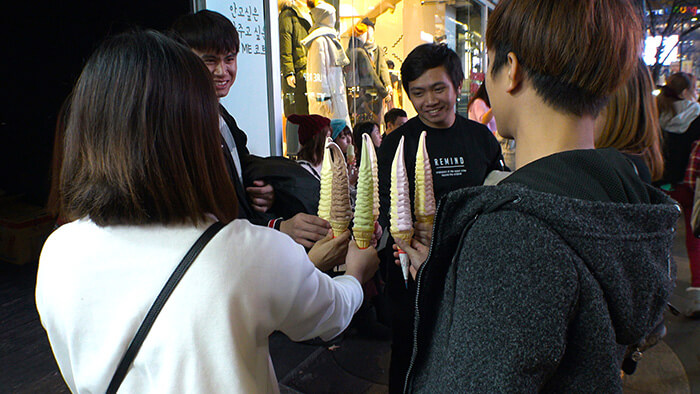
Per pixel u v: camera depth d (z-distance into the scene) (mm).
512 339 511
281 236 792
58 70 4227
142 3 3123
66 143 743
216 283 676
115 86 683
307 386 2471
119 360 679
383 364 2674
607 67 598
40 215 4574
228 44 1633
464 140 1957
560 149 653
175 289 672
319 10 4109
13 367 2678
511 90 679
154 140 678
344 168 1135
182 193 702
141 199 694
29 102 4652
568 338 555
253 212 1663
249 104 3221
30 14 4250
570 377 562
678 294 3398
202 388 654
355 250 1139
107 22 3521
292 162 1772
